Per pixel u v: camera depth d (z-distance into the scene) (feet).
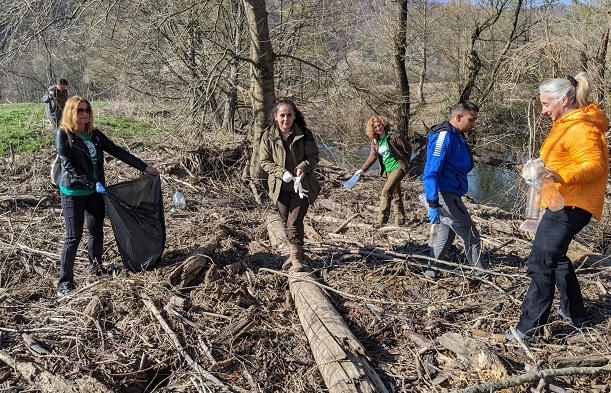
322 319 12.99
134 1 30.40
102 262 16.35
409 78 60.59
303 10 38.09
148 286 14.61
